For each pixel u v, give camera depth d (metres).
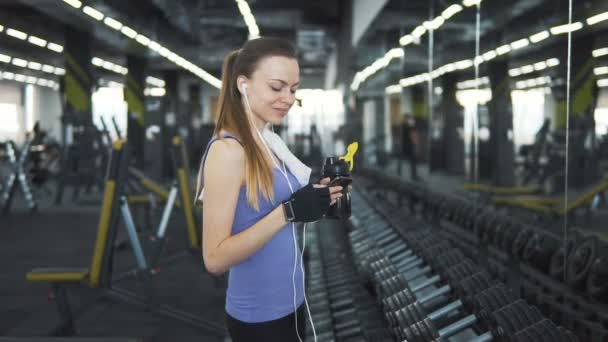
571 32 2.25
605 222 2.03
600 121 2.04
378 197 6.71
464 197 3.91
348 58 9.96
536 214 2.71
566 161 2.31
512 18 2.98
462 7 3.86
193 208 3.90
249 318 1.18
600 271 2.05
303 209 1.07
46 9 7.88
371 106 8.44
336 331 2.65
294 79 1.15
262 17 10.45
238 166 1.10
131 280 4.15
